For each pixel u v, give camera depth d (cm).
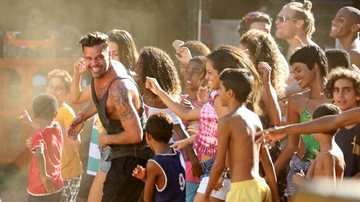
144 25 2027
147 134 984
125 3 2036
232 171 879
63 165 1282
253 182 870
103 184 1052
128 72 1130
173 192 977
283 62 1151
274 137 773
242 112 884
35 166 1223
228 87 884
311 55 1012
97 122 1255
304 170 998
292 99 1034
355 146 898
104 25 2064
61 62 1862
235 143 871
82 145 1453
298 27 1334
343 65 1116
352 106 927
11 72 1802
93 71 976
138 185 1023
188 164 1123
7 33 1888
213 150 995
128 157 1010
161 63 1118
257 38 1125
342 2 2456
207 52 1280
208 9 2292
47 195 1227
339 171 856
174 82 1127
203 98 1080
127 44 1191
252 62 1050
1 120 1759
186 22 1978
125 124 977
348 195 308
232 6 2359
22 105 1795
